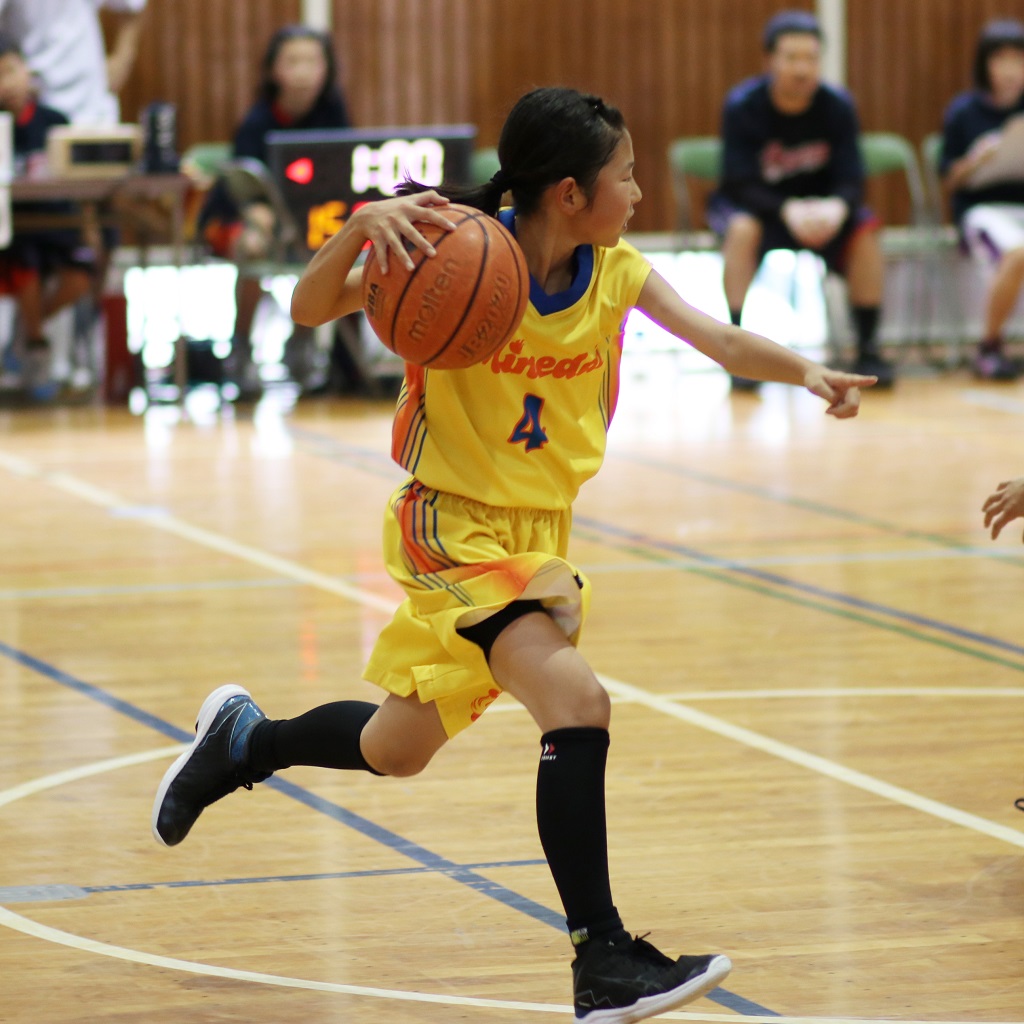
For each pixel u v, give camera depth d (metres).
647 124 31.77
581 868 6.50
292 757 7.78
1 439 23.17
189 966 7.34
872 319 28.02
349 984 7.16
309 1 30.31
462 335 6.64
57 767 10.19
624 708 11.51
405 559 7.15
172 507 18.78
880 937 7.70
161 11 29.84
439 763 10.34
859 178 27.39
